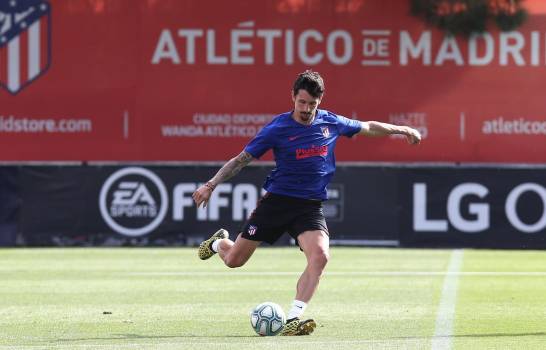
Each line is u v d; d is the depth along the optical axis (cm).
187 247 7381
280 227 3362
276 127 3288
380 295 4559
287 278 5341
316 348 3023
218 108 7550
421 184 7356
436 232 7356
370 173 7362
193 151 7562
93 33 7525
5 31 7494
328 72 7531
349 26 7519
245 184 7388
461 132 7519
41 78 7519
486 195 7331
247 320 3744
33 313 3962
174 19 7531
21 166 7388
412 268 5912
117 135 7556
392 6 7519
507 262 6328
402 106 7544
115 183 7406
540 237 7300
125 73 7544
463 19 7488
